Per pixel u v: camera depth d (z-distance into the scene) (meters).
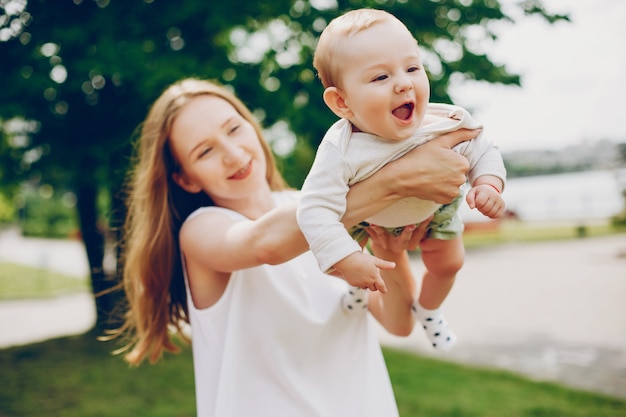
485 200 1.36
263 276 1.74
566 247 17.73
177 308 2.13
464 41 6.37
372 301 1.96
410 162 1.39
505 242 20.83
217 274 1.78
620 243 17.55
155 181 1.95
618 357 6.76
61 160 6.57
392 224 1.55
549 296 10.54
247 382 1.68
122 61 5.49
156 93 5.44
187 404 5.42
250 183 1.83
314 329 1.74
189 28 6.22
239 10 5.90
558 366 6.55
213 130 1.80
